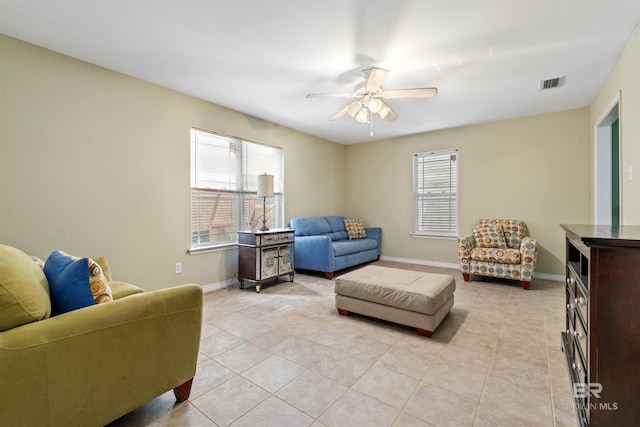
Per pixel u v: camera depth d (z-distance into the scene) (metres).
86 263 1.37
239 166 4.07
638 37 2.11
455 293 3.49
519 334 2.39
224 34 2.23
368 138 5.58
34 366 1.11
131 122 2.94
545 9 1.93
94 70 2.69
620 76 2.54
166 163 3.22
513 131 4.36
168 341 1.48
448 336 2.36
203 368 1.90
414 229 5.36
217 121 3.73
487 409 1.51
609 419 1.15
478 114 4.14
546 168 4.14
